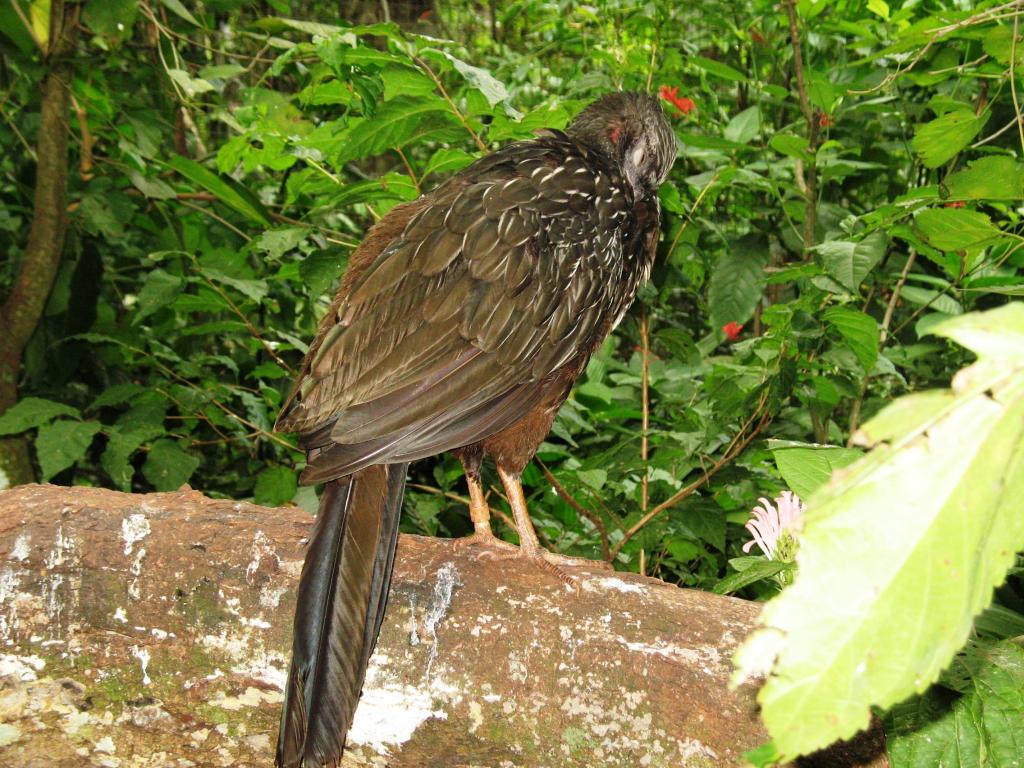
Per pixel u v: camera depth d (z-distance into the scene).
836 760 2.14
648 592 2.42
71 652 2.66
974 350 0.86
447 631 2.42
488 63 6.52
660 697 2.22
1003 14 3.02
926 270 4.94
